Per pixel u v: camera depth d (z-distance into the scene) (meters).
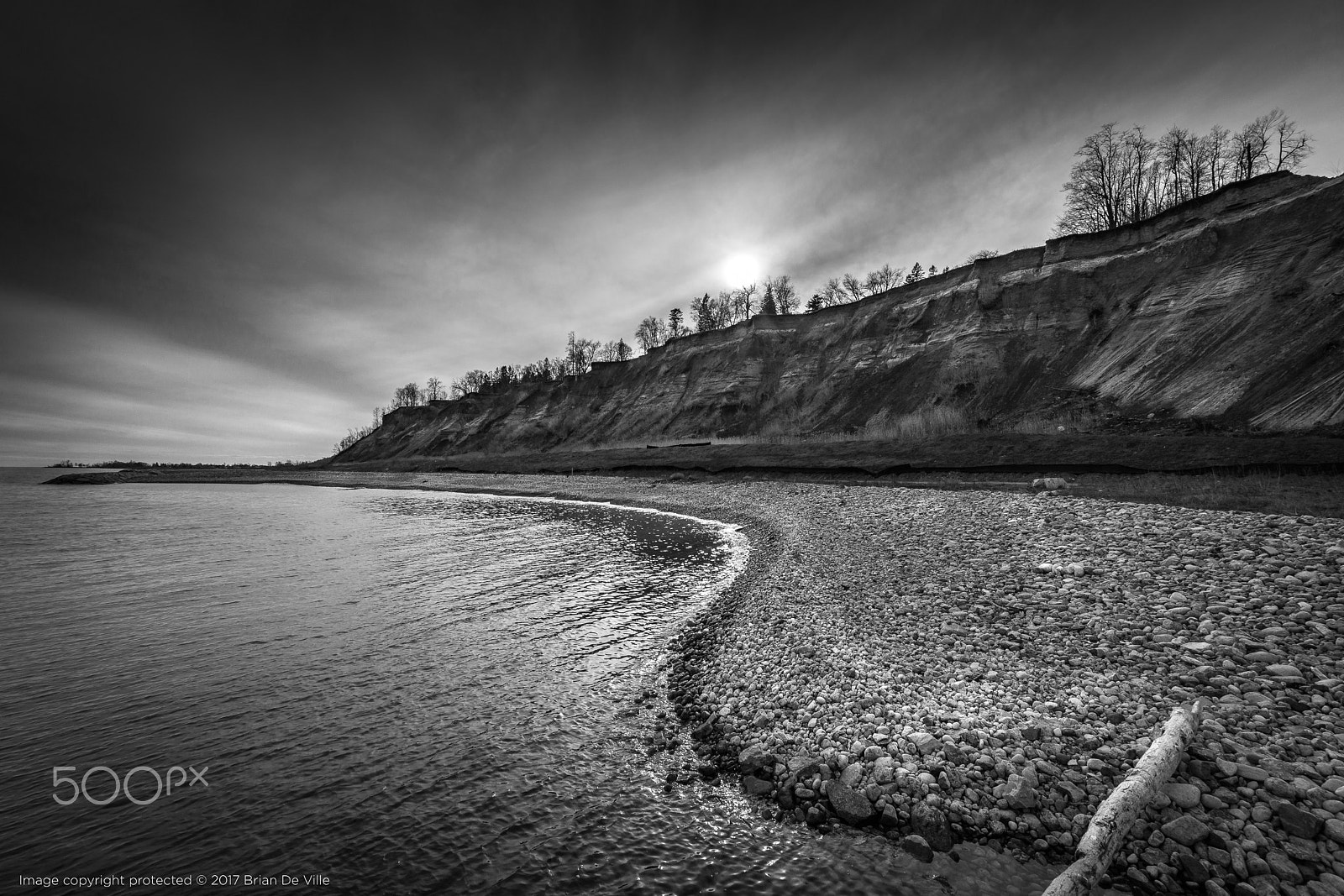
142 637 15.56
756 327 93.50
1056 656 10.38
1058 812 6.73
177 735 10.27
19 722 10.77
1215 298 42.22
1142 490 22.69
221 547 30.56
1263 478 22.78
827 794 7.55
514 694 11.69
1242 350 36.81
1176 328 43.22
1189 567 13.16
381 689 12.10
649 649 13.96
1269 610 10.72
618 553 26.00
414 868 6.93
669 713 10.56
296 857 7.18
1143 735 7.80
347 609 18.03
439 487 75.06
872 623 12.88
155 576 23.17
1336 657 9.02
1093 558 14.85
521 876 6.74
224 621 16.94
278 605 18.59
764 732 9.20
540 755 9.38
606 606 17.77
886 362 70.75
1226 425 33.06
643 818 7.68
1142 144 65.44
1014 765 7.50
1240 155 61.09
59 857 7.28
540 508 46.84
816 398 75.31
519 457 98.50
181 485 116.19
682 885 6.47
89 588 21.19
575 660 13.42
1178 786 6.69
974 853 6.37
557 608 17.72
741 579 19.09
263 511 53.00
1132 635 10.76
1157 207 66.56
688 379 95.94
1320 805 6.18
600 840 7.31
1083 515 18.95
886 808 7.14
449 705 11.30
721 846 7.04
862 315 83.12
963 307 67.00
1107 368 47.41
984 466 35.94
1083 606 12.20
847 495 32.91
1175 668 9.45
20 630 16.22
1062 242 61.91
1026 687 9.45
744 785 8.11
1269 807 6.28
